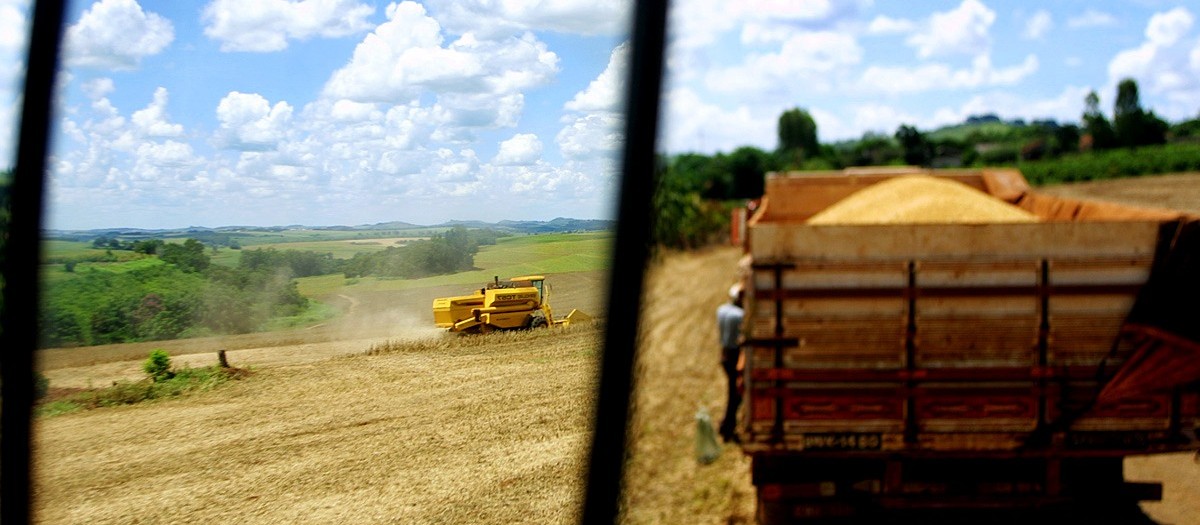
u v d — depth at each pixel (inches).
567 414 440.5
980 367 221.1
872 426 226.2
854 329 223.9
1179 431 217.5
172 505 356.8
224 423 483.2
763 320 226.1
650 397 388.5
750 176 1336.1
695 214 1081.4
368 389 530.6
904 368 223.3
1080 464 229.5
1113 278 215.6
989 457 228.5
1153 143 2482.8
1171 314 210.8
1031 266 217.8
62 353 708.0
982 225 218.1
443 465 374.3
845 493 235.8
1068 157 2368.4
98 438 463.5
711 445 313.9
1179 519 240.1
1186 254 210.1
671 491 280.8
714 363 448.8
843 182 391.9
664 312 610.9
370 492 348.2
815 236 223.1
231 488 372.2
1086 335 217.9
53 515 350.0
